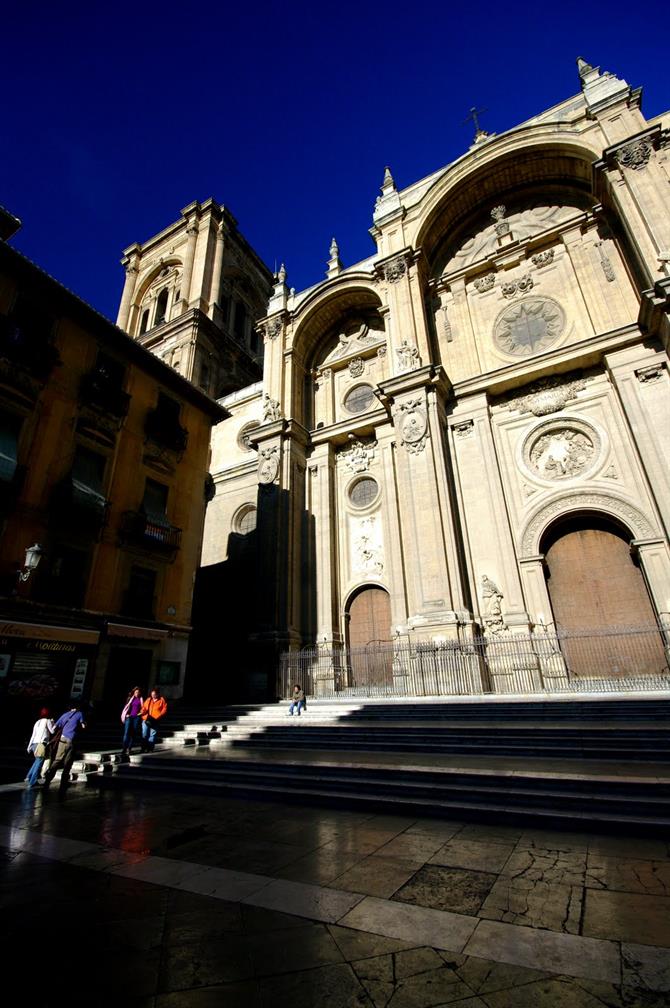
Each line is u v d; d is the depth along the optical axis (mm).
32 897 4109
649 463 16250
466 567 18500
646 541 15977
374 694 17766
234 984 2812
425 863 4738
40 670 13078
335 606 21812
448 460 20062
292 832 5910
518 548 18188
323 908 3807
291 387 25844
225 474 28609
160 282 44375
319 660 20375
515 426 20000
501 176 23094
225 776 8625
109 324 16828
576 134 20469
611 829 5512
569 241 21469
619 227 20109
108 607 15156
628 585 16734
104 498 15664
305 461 25234
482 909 3715
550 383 19812
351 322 27719
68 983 2848
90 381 15977
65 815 7020
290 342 27188
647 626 15922
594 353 18375
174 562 17875
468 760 8312
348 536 23078
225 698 21234
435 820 6277
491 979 2803
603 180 19281
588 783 6328
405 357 21422
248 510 27094
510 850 5039
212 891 4184
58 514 14156
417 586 17812
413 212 24562
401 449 20125
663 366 16984
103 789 9047
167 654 16703
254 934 3418
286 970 2955
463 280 23750
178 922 3617
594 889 4004
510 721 10766
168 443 18578
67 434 15250
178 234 44875
